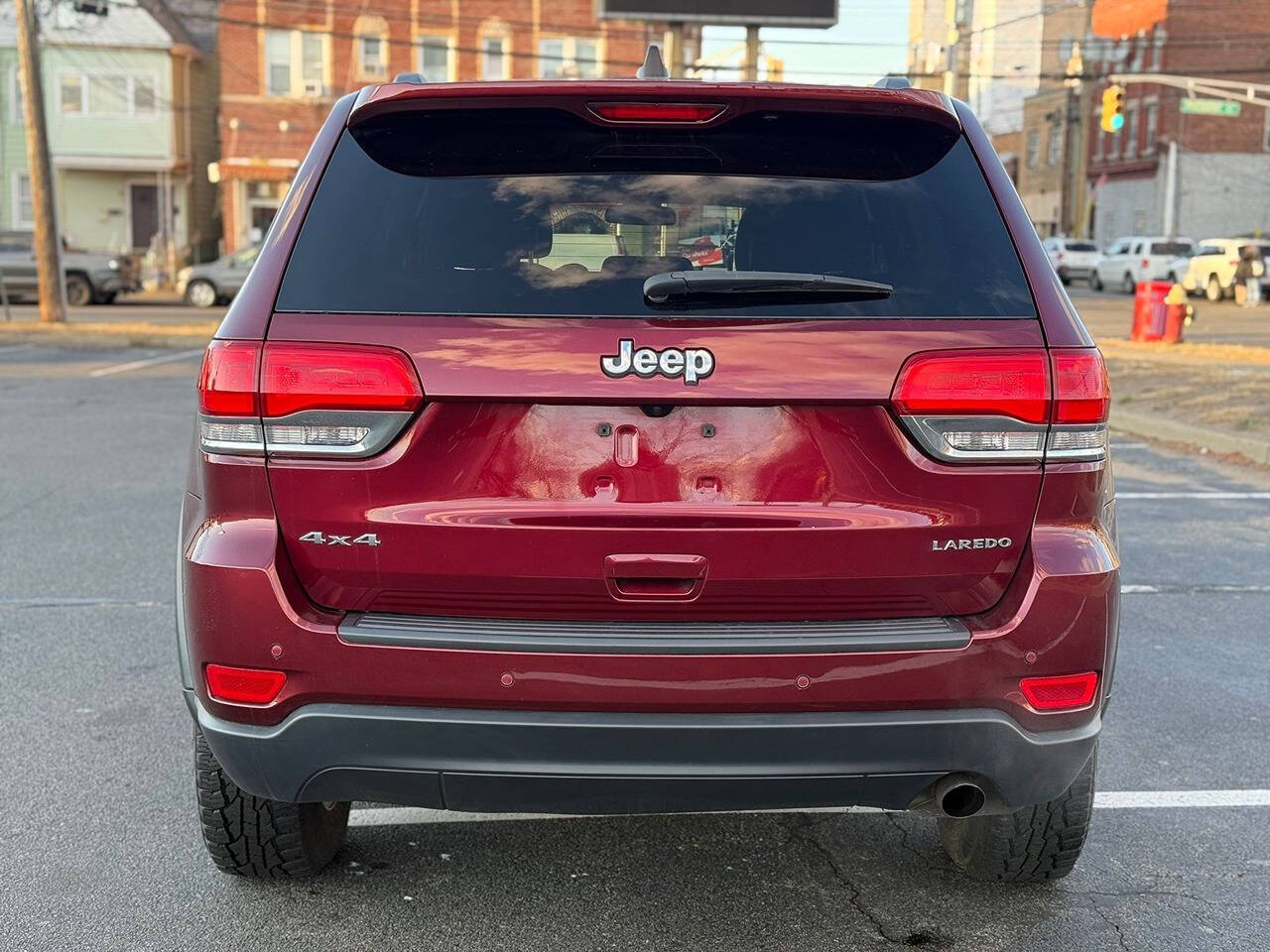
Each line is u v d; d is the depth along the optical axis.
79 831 3.74
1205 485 9.70
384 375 2.59
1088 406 2.68
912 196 2.80
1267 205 50.97
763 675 2.57
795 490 2.62
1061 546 2.68
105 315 27.95
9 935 3.15
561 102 2.76
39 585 6.41
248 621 2.61
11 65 40.81
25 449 10.56
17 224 41.56
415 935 3.18
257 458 2.63
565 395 2.57
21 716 4.66
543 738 2.57
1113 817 3.93
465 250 2.69
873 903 3.37
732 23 27.30
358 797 2.72
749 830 3.84
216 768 3.10
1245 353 18.84
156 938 3.15
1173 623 6.02
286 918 3.25
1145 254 40.12
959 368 2.62
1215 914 3.32
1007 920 3.28
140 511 8.16
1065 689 2.68
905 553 2.64
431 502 2.61
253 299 2.66
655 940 3.17
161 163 41.22
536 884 3.47
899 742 2.60
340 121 2.84
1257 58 50.28
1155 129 51.69
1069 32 59.75
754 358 2.59
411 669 2.58
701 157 2.81
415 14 39.91
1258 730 4.67
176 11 45.91
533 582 2.62
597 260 2.70
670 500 2.61
